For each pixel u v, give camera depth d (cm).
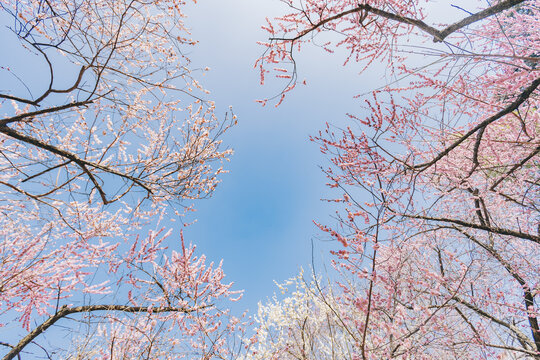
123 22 414
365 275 328
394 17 382
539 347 479
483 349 435
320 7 440
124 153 607
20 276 502
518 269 496
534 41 419
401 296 410
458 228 486
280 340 636
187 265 608
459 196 555
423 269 436
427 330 379
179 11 480
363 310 346
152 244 607
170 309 541
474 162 445
